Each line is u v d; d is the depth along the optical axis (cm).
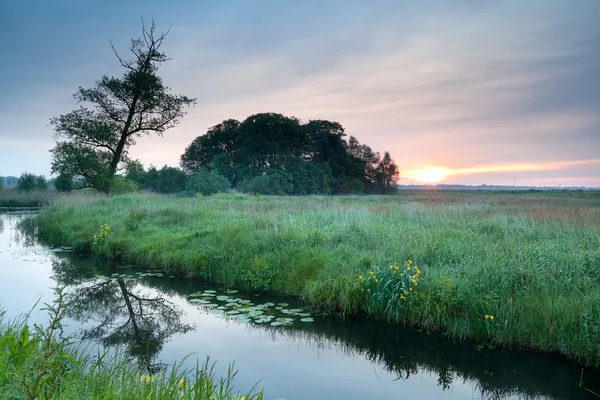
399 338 712
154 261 1232
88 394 342
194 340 696
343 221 1460
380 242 1112
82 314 833
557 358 624
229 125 6562
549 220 1386
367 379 565
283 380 554
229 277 1052
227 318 812
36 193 4112
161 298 950
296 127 5941
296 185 5584
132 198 2400
